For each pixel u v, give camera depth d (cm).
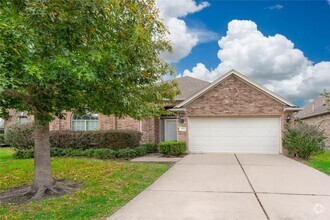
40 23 480
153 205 552
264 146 1489
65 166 1050
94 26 522
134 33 570
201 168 1002
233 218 475
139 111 720
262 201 573
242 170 947
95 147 1525
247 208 528
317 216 481
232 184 732
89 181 795
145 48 629
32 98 598
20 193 692
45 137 712
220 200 584
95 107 691
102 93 607
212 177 830
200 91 1535
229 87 1522
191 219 473
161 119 1841
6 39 427
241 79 1505
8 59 433
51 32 500
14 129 1561
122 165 1085
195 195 625
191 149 1557
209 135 1548
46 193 681
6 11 440
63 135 1552
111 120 1736
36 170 700
